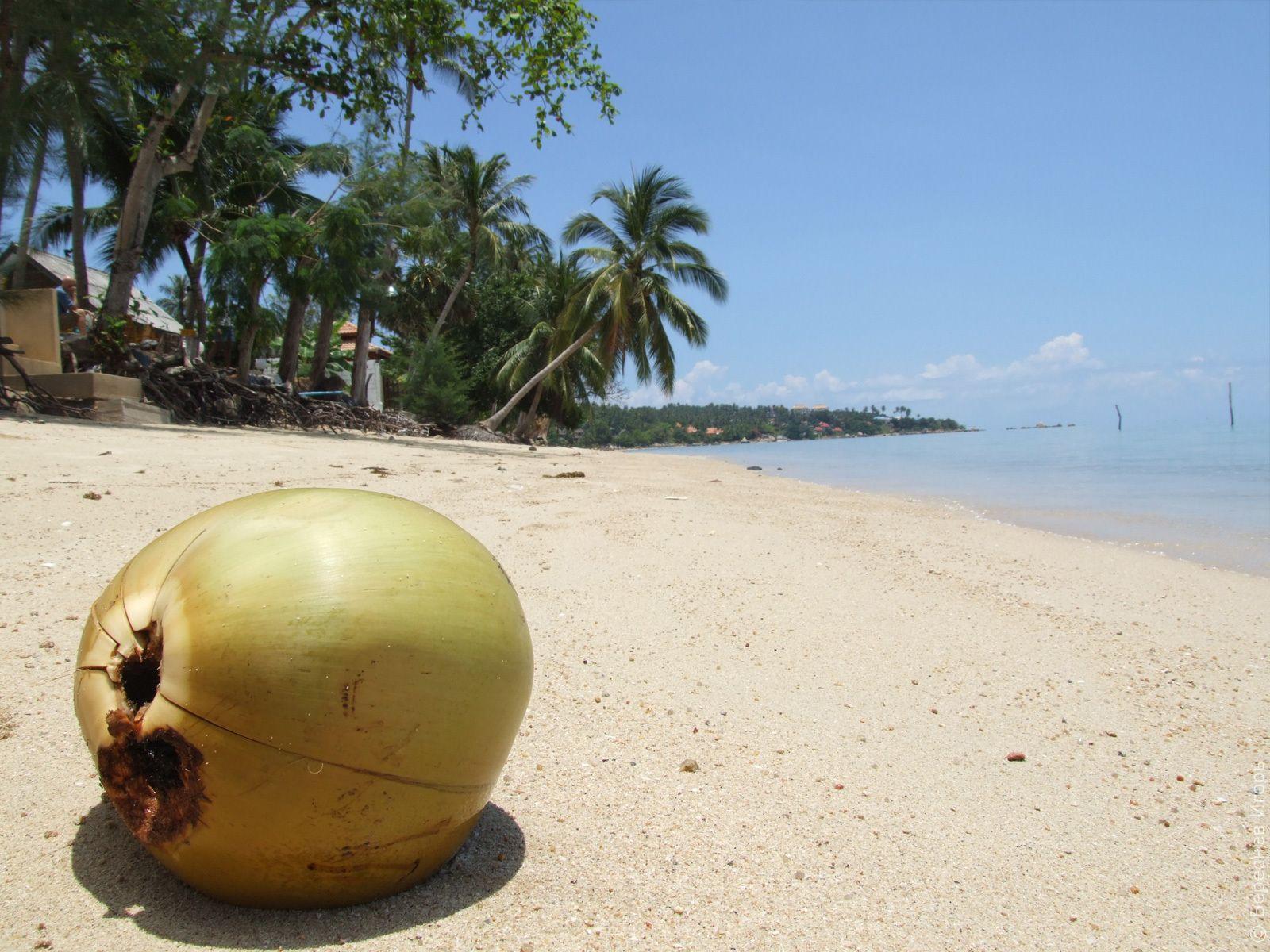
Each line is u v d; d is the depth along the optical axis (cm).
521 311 3797
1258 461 2469
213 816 191
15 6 1209
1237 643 518
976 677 437
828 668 439
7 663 355
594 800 286
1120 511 1291
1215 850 276
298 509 217
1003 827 287
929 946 221
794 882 245
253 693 185
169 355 1753
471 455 1617
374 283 2392
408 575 207
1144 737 369
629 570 604
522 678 226
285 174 2353
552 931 213
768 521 895
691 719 362
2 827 248
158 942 200
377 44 1672
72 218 2467
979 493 1609
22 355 1386
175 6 1411
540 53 1578
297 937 204
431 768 204
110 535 556
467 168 3356
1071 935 229
